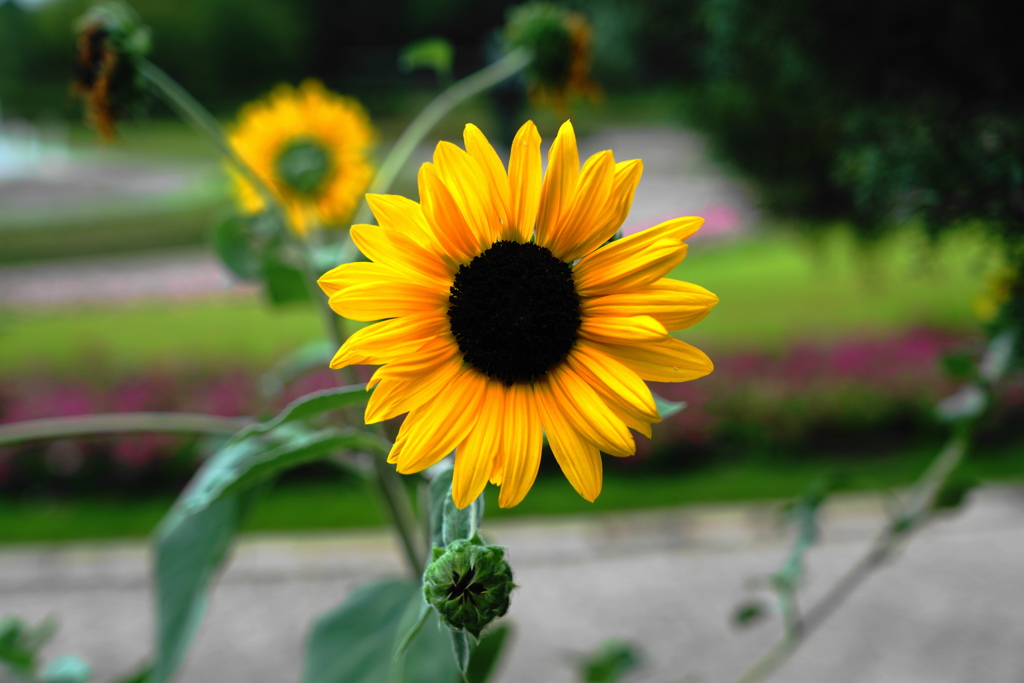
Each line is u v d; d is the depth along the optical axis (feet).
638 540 19.58
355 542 19.40
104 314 40.04
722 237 53.47
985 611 16.98
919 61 5.96
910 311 32.14
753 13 6.41
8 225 68.74
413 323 3.05
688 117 11.75
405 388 3.05
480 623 2.88
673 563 18.80
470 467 3.02
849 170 6.32
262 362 27.22
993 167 5.24
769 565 18.61
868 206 6.16
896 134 6.13
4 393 24.59
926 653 15.79
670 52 10.23
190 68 150.20
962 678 15.15
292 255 5.47
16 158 114.62
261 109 7.20
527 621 16.97
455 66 147.74
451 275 3.12
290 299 5.57
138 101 5.46
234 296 44.37
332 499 21.12
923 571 18.38
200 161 109.91
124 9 5.55
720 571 18.48
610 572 18.54
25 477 21.57
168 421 4.46
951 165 5.40
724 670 15.31
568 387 3.07
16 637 5.39
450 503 3.10
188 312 39.60
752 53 7.13
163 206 76.23
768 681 15.05
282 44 157.48
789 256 46.42
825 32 6.13
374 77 166.91
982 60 5.82
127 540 19.81
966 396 6.64
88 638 16.58
